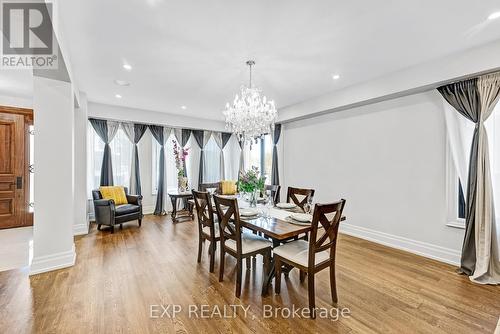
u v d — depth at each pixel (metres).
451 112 2.99
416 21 2.13
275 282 2.36
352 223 4.20
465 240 2.76
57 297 2.23
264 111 3.31
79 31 2.27
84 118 4.20
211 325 1.88
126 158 5.53
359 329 1.85
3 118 4.36
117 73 3.32
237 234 2.29
